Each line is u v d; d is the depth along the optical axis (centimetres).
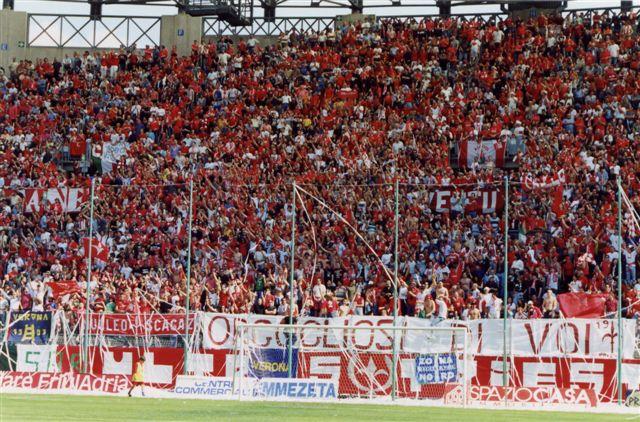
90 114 8375
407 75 8094
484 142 6981
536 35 8144
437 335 4581
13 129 8362
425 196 6556
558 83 7431
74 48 9419
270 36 9219
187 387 4559
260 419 3319
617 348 4406
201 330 4878
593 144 6769
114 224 6875
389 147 7231
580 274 5528
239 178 7162
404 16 9125
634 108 7206
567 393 4216
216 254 6359
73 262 6247
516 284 5659
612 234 5788
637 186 6169
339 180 6950
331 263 6062
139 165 7556
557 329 4497
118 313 5097
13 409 3553
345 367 4672
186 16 9181
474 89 7656
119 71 8831
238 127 7888
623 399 4356
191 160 7569
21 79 8825
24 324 5056
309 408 3875
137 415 3403
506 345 4484
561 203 6072
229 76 8519
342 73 8250
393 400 4412
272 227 6525
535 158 6762
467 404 4203
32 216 6994
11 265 6619
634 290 5238
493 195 6297
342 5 9094
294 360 4728
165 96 8450
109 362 4962
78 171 7925
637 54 7538
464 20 8850
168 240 6562
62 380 4791
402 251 6047
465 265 5891
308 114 7944
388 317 4694
